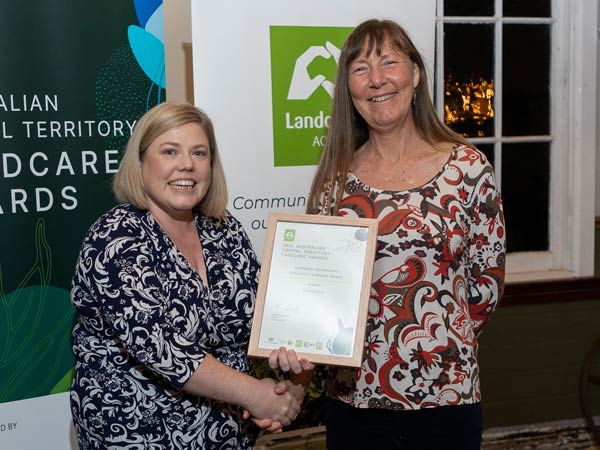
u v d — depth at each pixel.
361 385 2.03
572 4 3.67
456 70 3.64
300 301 1.90
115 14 2.42
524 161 3.79
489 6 3.64
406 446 2.01
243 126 2.60
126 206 1.89
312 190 2.18
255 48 2.58
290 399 1.88
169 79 2.89
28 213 2.34
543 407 3.72
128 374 1.82
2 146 2.28
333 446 2.14
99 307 1.77
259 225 2.67
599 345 3.62
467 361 2.00
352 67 2.09
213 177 2.00
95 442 1.84
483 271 2.05
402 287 1.97
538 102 3.79
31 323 2.38
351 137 2.16
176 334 1.75
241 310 1.95
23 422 2.39
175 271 1.84
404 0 2.77
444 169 2.02
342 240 1.92
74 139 2.38
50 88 2.34
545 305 3.65
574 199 3.75
